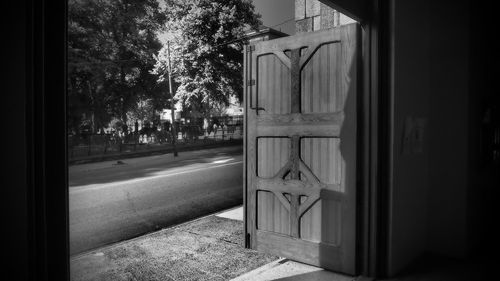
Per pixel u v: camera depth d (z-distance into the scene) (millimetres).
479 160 4230
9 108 1045
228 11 25141
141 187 9727
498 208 4816
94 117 26109
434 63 4113
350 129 3441
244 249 4355
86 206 7414
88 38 25969
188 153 21156
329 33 3590
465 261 3910
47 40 1180
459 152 3975
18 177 1065
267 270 3650
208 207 7148
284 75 3982
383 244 3430
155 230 5590
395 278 3438
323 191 3645
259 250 4234
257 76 4215
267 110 4137
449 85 4027
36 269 1133
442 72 4066
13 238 1055
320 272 3574
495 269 3680
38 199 1138
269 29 16406
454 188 4020
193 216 6434
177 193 8711
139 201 7809
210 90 26453
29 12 1093
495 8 4473
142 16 28312
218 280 3461
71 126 23234
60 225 1213
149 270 3732
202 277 3541
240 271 3672
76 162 17234
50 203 1190
